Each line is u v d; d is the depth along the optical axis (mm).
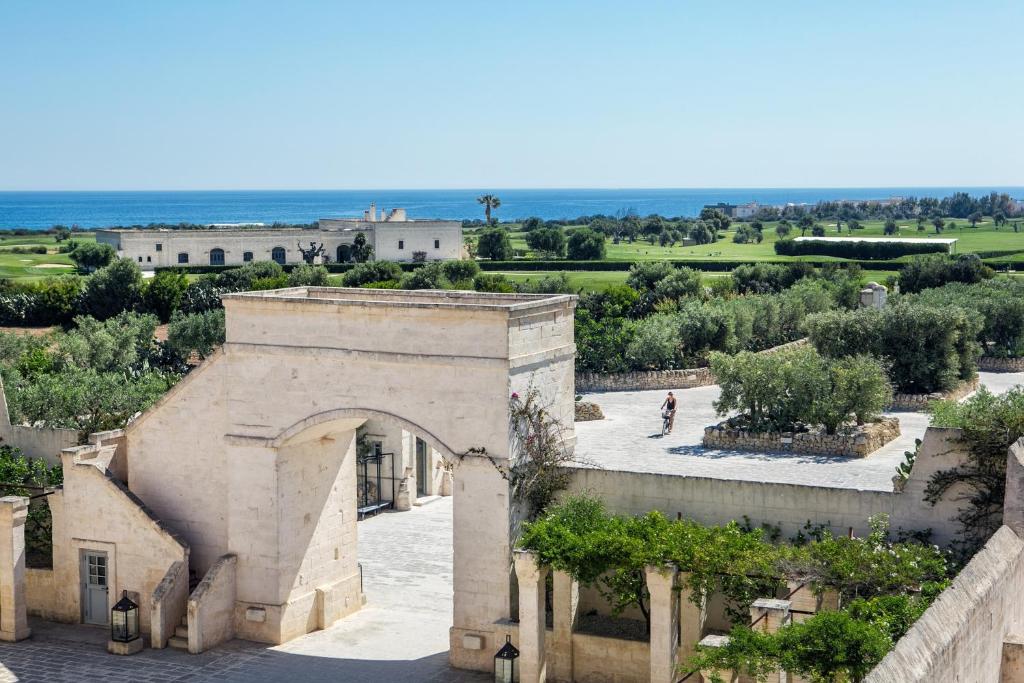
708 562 21984
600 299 72312
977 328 48375
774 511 24031
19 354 57906
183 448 28531
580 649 24219
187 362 68188
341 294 29656
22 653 27031
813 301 68375
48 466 32594
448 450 25109
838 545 21766
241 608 27609
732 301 63125
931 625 16438
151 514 28375
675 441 37281
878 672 14398
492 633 25000
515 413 24781
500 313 24344
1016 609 21094
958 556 22562
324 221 139500
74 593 29328
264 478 27203
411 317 25312
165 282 89000
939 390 46156
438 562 33281
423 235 133125
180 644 27125
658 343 53000
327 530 28812
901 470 26328
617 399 48938
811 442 34344
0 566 27859
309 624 28172
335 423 26859
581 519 24031
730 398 36562
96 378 42812
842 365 37156
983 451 22375
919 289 84875
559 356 26453
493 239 140625
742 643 18141
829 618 18016
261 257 129125
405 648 26797
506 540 24719
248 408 27312
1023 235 195750
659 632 22438
